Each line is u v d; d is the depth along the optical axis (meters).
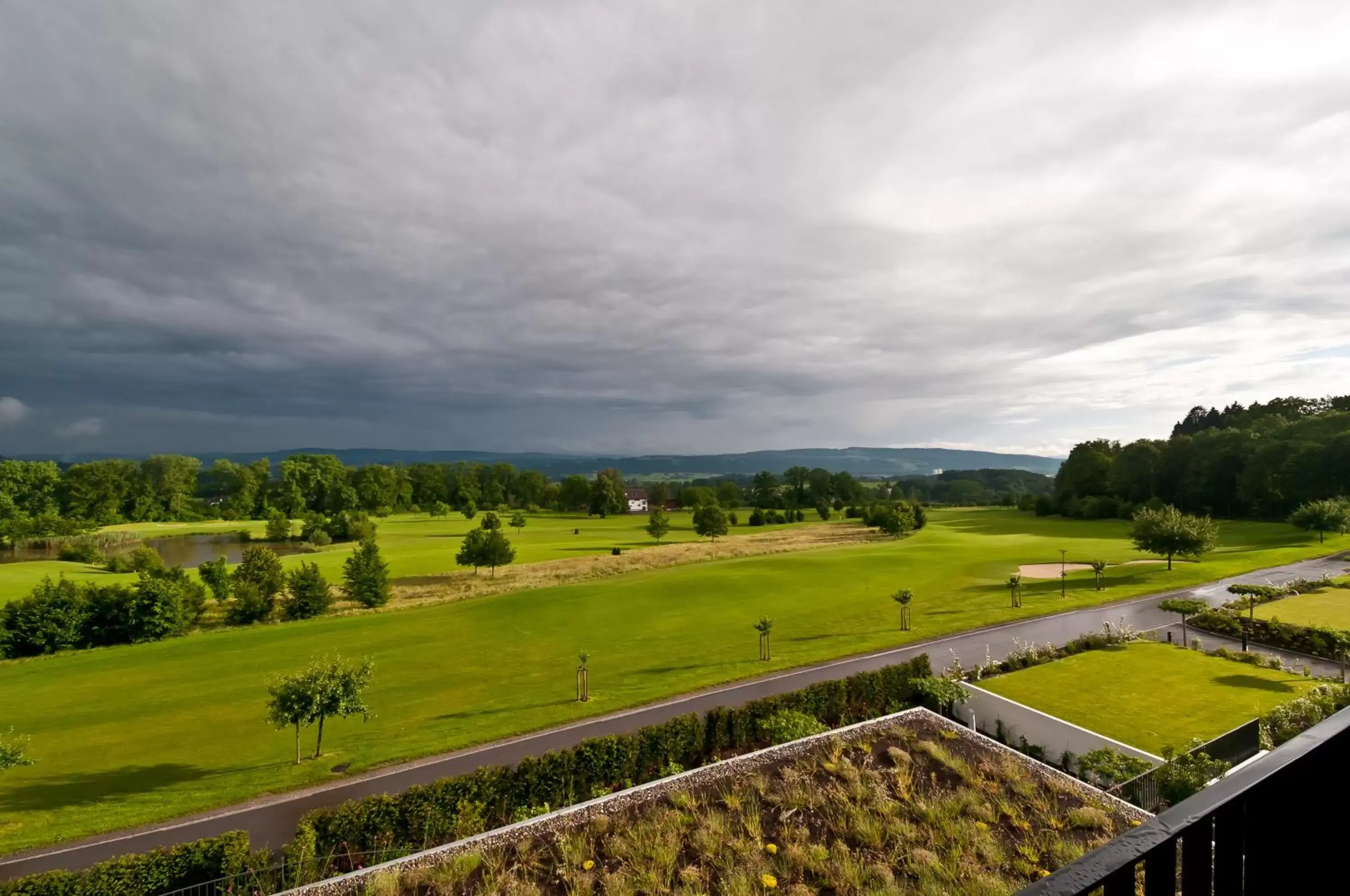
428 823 19.05
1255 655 32.62
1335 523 67.81
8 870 19.08
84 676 37.91
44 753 27.34
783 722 22.41
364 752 26.27
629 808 16.08
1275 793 2.79
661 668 36.38
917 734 19.47
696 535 109.94
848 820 15.29
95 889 15.77
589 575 67.69
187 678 37.34
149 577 49.56
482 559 66.88
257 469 150.00
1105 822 14.98
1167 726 24.55
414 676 36.66
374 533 85.56
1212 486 105.56
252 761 26.16
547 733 27.69
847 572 65.75
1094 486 132.38
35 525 92.44
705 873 13.64
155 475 139.38
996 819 15.30
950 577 62.66
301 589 52.84
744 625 45.94
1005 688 28.70
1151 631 39.38
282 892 14.59
